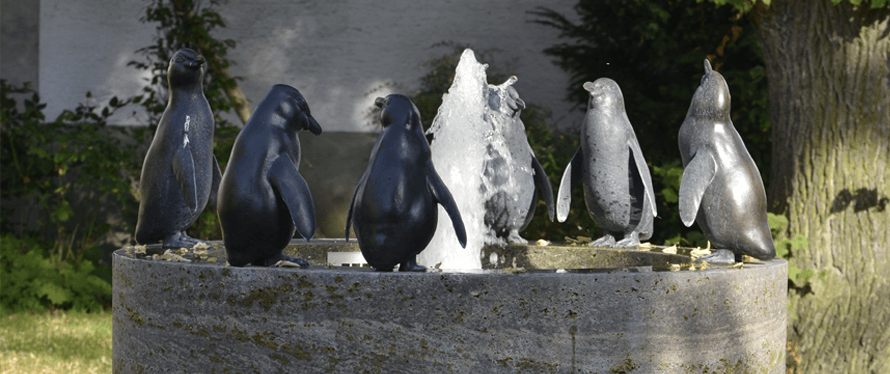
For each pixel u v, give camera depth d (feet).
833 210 20.94
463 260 16.53
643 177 14.60
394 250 9.87
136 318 10.82
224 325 9.79
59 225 35.24
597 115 15.38
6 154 34.71
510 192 16.63
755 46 30.89
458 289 9.17
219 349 9.81
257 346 9.61
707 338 9.88
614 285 9.34
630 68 35.76
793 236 21.53
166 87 35.55
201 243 14.44
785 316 11.61
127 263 11.18
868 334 20.38
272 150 10.50
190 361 10.05
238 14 43.34
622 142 15.31
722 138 11.79
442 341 9.17
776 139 22.43
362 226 10.03
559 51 37.40
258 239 10.35
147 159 14.11
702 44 32.42
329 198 41.93
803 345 21.21
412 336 9.20
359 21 43.29
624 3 33.86
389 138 10.34
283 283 9.52
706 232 11.91
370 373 9.27
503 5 42.75
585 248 15.70
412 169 10.12
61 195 34.42
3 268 33.30
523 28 42.68
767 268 10.90
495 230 16.87
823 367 20.89
